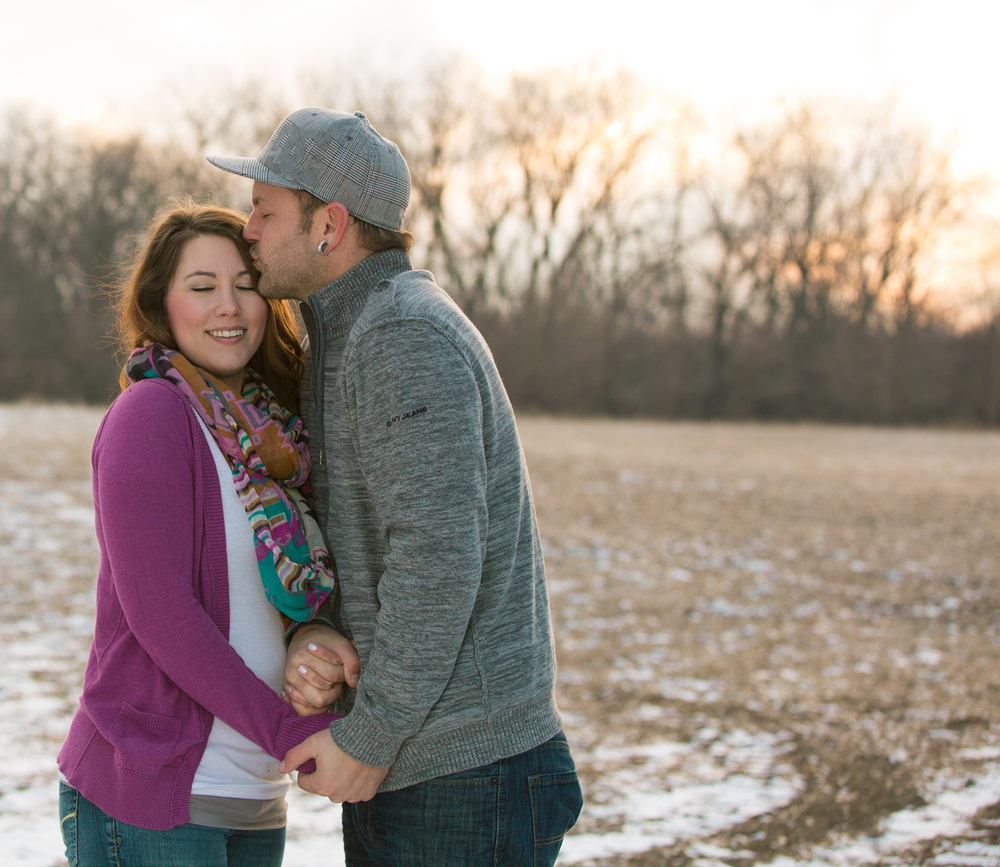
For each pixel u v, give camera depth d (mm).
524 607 1823
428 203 36312
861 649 6387
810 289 37594
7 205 34188
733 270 37562
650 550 9547
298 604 1784
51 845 3121
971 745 4566
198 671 1675
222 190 34500
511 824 1769
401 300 1740
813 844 3420
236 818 1775
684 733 4711
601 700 5219
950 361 35469
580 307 36750
